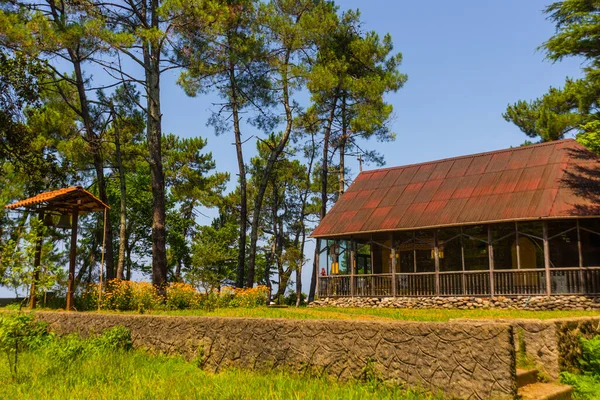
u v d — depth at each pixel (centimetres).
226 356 1116
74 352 1220
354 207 3161
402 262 2995
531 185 2567
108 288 2378
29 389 913
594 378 971
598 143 2575
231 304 2414
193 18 2542
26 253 1173
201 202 4925
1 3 2581
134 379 966
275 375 1006
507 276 2458
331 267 3108
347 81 3712
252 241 3378
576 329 1084
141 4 2805
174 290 2350
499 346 786
